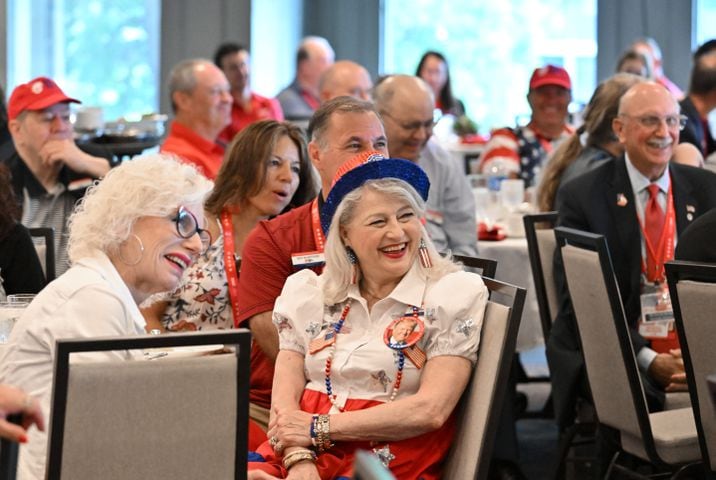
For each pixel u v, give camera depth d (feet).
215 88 25.91
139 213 10.43
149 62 45.44
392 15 48.24
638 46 37.60
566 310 15.96
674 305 12.11
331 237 11.43
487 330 10.82
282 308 11.64
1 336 11.86
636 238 15.87
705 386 12.06
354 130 13.69
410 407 10.61
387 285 11.39
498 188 23.95
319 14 48.62
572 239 14.05
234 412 8.98
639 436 13.56
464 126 37.99
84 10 45.11
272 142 14.83
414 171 11.50
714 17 46.42
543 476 18.58
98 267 10.38
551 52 47.37
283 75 46.91
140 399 8.77
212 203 14.78
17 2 43.04
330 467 10.74
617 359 13.56
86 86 45.50
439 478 11.12
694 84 25.84
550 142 26.96
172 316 14.30
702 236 12.71
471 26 47.78
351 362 11.09
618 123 16.17
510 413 17.58
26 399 8.69
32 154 19.79
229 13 44.55
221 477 9.00
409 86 19.47
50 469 8.64
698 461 13.30
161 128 30.17
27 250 14.78
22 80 43.47
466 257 12.76
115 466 8.75
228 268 14.46
